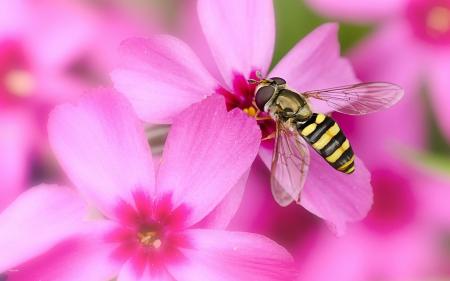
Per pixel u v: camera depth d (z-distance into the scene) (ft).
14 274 0.43
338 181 0.46
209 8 0.47
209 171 0.44
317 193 0.45
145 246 0.45
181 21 0.54
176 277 0.45
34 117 0.53
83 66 0.54
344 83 0.48
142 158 0.44
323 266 0.55
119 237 0.45
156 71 0.45
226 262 0.44
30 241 0.43
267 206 0.54
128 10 0.54
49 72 0.54
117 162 0.44
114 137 0.44
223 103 0.44
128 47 0.45
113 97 0.44
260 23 0.47
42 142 0.53
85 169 0.44
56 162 0.53
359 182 0.46
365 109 0.48
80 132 0.44
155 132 0.46
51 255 0.43
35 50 0.54
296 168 0.45
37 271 0.43
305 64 0.48
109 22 0.54
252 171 0.53
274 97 0.47
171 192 0.45
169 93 0.45
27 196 0.43
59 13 0.54
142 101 0.45
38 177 0.53
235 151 0.44
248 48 0.47
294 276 0.44
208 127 0.44
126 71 0.45
